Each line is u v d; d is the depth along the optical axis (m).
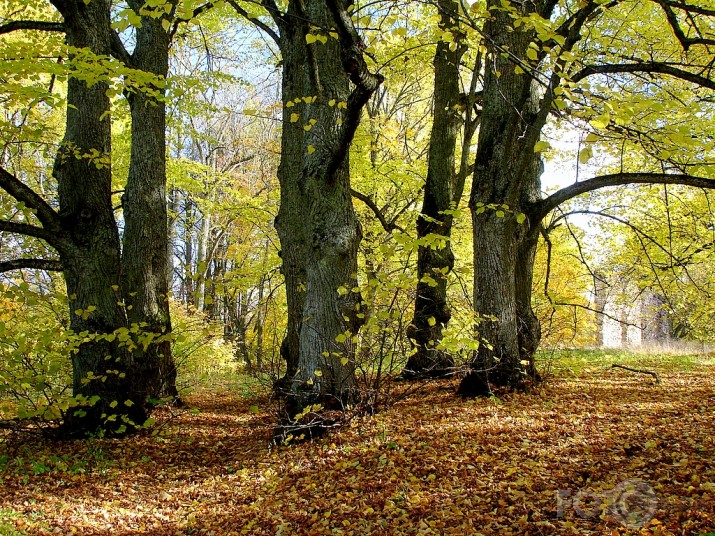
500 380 8.81
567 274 19.03
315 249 7.39
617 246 17.70
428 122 16.58
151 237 10.05
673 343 19.83
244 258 19.47
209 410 10.47
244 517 5.26
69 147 7.64
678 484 4.45
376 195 15.88
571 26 6.92
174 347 14.16
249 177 24.23
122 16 4.33
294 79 9.68
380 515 4.75
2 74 6.12
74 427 7.98
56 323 10.09
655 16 10.32
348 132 6.59
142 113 10.01
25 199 7.40
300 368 7.52
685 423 6.35
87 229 7.88
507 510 4.46
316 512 5.07
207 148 24.97
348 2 6.61
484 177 8.95
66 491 6.09
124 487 6.35
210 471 6.86
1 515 5.18
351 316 7.43
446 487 5.10
